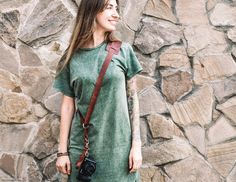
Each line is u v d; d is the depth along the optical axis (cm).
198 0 235
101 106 177
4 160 227
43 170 230
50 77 228
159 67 234
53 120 230
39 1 225
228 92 238
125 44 186
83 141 182
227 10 237
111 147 177
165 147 234
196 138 236
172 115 235
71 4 229
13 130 227
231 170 239
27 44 225
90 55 180
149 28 232
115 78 176
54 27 227
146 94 233
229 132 238
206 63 236
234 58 237
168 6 234
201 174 237
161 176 235
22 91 226
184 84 235
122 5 230
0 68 224
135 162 177
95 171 179
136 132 182
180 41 235
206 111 236
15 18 223
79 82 178
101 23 180
